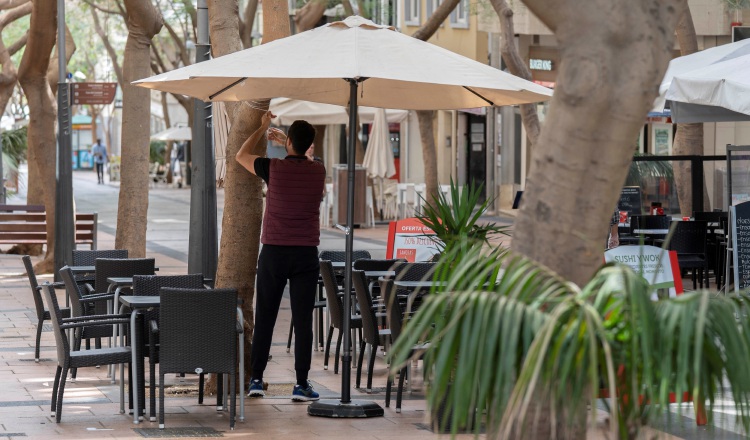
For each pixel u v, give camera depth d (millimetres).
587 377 5141
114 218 48094
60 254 23656
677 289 13367
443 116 52719
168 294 11008
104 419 11641
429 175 30359
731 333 5223
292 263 12312
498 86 10336
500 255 5984
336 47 10422
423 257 18016
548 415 5797
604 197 5797
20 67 26922
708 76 15891
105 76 86312
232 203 13258
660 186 27828
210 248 18047
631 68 5617
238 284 13375
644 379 5129
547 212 5832
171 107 98062
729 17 39062
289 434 10977
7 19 31250
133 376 12000
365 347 15117
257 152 13281
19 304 21484
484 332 5117
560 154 5770
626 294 5109
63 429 11125
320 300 16344
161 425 11148
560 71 5754
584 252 5828
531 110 24734
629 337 5289
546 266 5848
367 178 42281
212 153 18062
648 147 40188
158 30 21938
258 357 12812
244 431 11117
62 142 23531
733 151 20719
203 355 11117
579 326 5035
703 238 22109
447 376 5191
